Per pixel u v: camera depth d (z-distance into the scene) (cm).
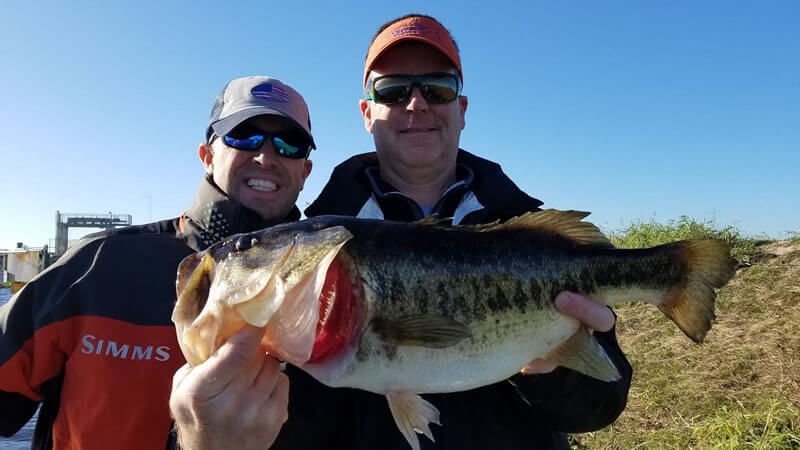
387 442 61
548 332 60
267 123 80
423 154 78
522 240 62
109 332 69
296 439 59
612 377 59
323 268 48
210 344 46
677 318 65
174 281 74
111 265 73
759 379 131
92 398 67
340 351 54
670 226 240
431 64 79
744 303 167
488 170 80
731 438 107
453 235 59
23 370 68
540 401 61
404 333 54
